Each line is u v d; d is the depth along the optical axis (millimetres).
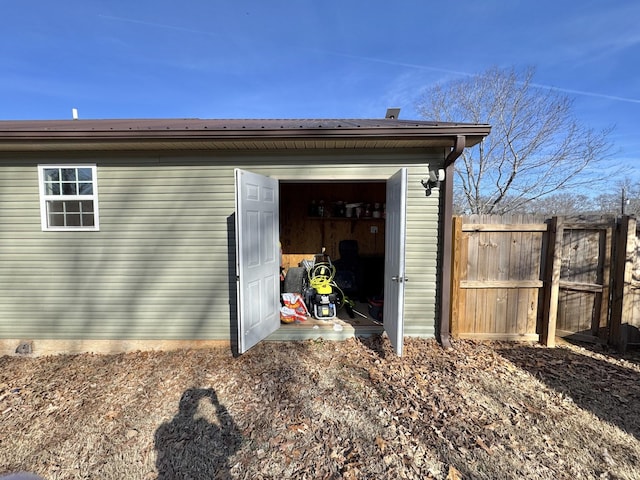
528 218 4172
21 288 4062
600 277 3947
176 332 4137
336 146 3873
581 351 3859
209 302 4109
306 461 2166
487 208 12562
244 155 4008
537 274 4160
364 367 3477
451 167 3805
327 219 6273
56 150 3869
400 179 3391
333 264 5992
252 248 3678
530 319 4203
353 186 6324
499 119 11992
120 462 2191
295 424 2551
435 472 2051
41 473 2109
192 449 2301
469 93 12430
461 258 4172
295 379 3244
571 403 2779
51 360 3912
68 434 2488
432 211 4027
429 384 3104
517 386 3059
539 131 11477
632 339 3865
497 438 2354
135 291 4086
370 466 2109
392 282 3742
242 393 3018
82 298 4082
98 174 3957
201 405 2840
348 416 2637
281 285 5730
